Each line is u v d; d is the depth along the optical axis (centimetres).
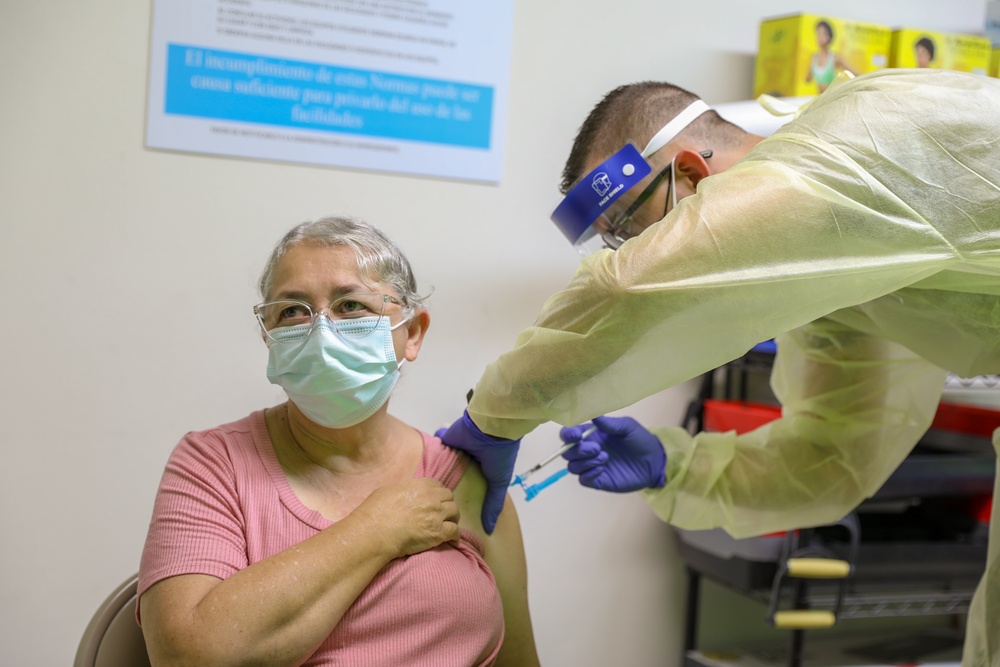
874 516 216
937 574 197
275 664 104
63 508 190
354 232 127
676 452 160
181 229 192
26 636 189
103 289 189
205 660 101
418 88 203
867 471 159
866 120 106
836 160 103
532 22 210
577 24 214
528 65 211
